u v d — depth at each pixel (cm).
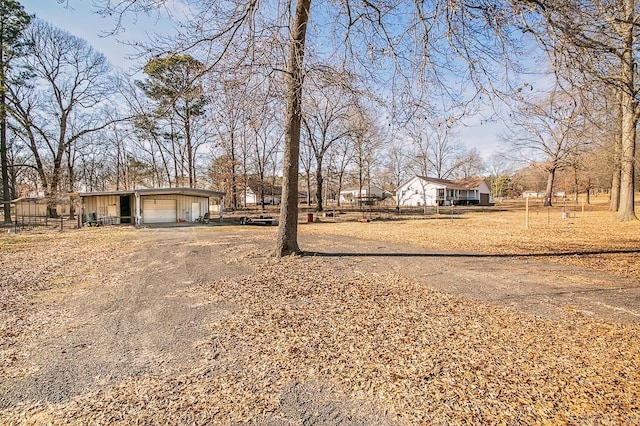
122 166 3625
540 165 3275
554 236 1197
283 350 326
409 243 1073
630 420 213
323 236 1294
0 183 3014
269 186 4009
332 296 504
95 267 754
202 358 314
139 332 379
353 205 4697
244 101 609
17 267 762
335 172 4059
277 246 819
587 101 425
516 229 1498
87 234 1528
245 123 659
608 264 706
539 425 210
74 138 2656
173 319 419
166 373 288
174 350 332
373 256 826
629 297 483
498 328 373
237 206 4034
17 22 2117
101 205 2170
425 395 246
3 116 2159
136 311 452
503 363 291
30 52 2259
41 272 707
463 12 406
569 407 227
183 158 3119
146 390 262
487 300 476
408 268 693
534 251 884
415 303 465
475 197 5016
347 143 3431
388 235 1320
